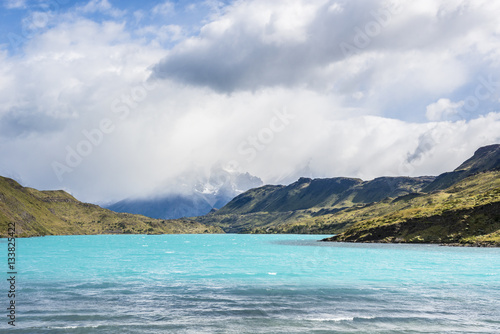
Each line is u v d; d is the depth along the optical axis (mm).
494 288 53875
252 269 79375
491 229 142500
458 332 31734
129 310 39562
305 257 111875
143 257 118188
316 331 32062
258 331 32062
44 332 31516
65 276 67438
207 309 40094
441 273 70375
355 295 48344
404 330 32375
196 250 163125
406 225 175000
